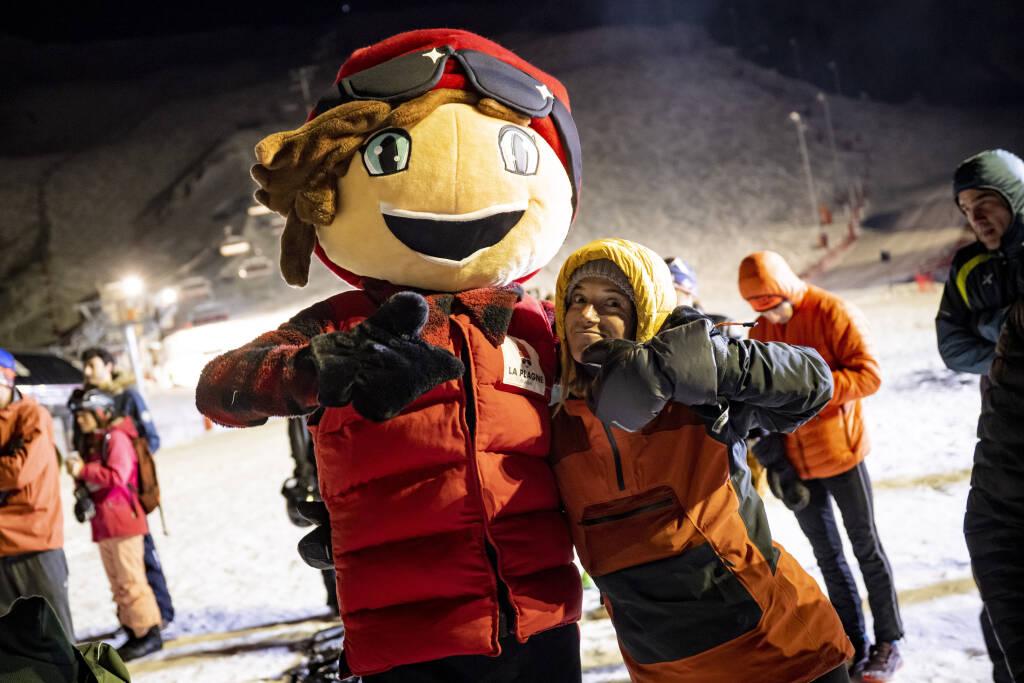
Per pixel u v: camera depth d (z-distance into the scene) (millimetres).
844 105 69000
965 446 6797
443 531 1926
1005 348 1977
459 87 2061
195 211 65375
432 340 1950
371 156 2006
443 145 2000
